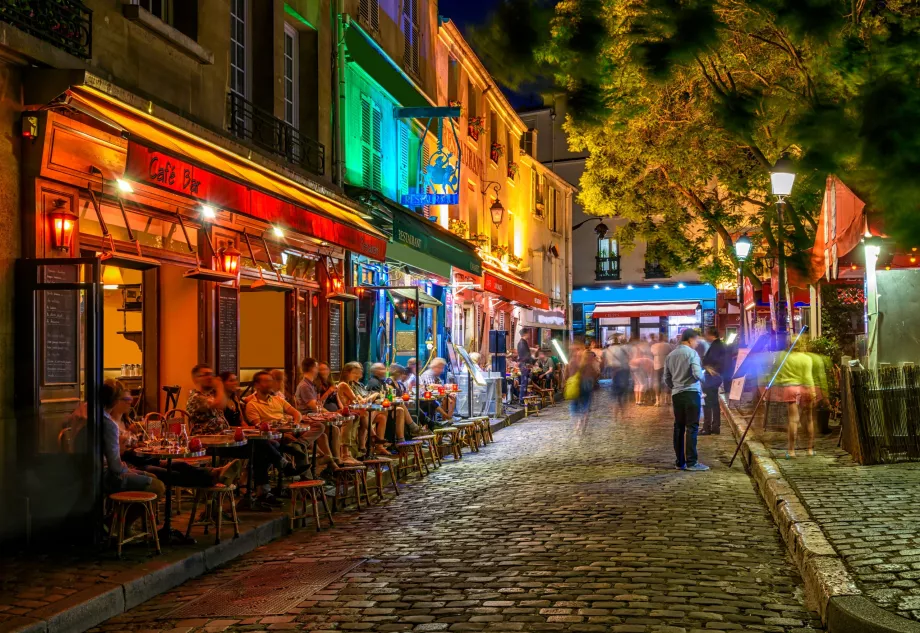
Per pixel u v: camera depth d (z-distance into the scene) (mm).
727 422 18594
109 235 8289
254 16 13469
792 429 11258
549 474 11523
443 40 23656
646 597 5598
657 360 25344
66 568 6309
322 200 13477
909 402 10641
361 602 5738
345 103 16406
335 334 15484
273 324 13977
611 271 44031
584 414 16688
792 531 6887
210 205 9242
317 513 8500
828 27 3348
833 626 4902
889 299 13070
